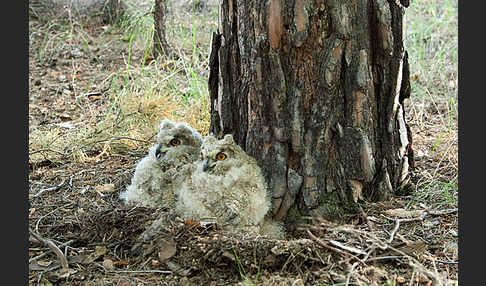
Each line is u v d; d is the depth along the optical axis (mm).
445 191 1882
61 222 1773
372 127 1746
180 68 2906
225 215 1656
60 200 1919
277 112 1685
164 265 1598
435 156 2174
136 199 1803
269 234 1681
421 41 3176
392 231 1660
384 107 1766
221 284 1532
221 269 1568
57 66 3203
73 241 1694
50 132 2438
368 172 1745
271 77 1672
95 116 2605
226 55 1754
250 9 1670
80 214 1815
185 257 1597
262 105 1696
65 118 2633
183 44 3287
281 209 1731
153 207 1777
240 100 1759
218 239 1598
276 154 1713
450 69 3012
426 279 1512
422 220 1733
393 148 1805
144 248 1646
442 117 2566
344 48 1666
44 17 3695
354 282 1498
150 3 3512
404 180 1865
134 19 3486
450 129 2391
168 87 2723
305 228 1674
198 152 1800
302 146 1700
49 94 2869
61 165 2219
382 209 1762
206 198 1663
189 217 1697
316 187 1716
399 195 1855
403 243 1606
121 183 2006
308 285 1510
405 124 1855
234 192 1646
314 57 1660
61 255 1598
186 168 1735
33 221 1790
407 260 1568
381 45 1704
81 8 3748
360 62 1684
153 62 3131
